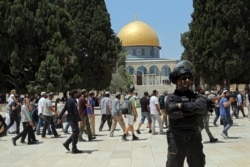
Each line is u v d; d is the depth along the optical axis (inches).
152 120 777.6
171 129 228.4
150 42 5034.5
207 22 1676.9
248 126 900.0
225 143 610.2
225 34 1627.7
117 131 876.0
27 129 669.3
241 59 1633.9
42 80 1382.9
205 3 1707.7
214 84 1728.6
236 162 447.2
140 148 584.7
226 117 664.4
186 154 225.9
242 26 1628.9
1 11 1366.9
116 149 581.0
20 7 1365.7
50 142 691.4
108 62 1943.9
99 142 673.0
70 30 1530.5
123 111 689.0
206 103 225.0
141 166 438.6
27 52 1387.8
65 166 453.7
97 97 2034.9
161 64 4751.5
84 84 1918.1
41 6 1457.9
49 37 1448.1
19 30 1375.5
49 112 753.6
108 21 1962.4
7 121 876.0
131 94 697.6
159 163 454.3
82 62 1909.4
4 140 740.7
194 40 1733.5
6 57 1384.1
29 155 546.0
